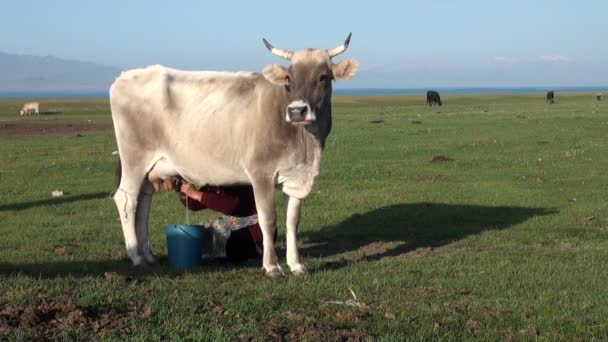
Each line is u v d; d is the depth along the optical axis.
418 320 7.15
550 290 8.43
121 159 10.15
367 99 109.75
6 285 7.71
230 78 9.74
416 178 19.34
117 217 14.20
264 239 9.38
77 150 27.55
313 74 8.80
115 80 10.10
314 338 6.39
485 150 25.88
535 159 22.98
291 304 7.64
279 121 9.12
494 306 7.73
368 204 15.52
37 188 18.14
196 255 10.02
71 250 11.01
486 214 14.39
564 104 69.94
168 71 10.03
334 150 26.39
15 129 39.97
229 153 9.52
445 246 11.64
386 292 8.28
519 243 11.81
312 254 11.12
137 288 8.01
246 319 6.95
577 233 12.41
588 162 22.11
